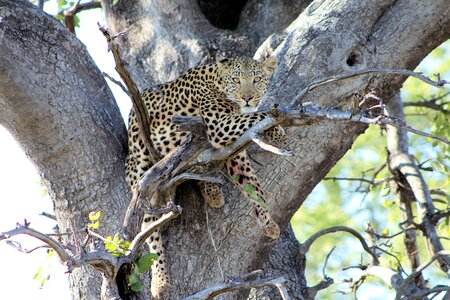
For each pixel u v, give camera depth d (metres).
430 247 14.70
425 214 14.78
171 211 8.98
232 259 11.12
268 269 13.01
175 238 11.16
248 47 14.28
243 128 10.62
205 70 12.39
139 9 14.78
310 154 11.30
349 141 11.52
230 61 12.48
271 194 11.25
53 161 11.30
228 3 16.23
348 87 11.52
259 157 11.31
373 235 15.14
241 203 11.25
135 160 11.59
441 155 17.52
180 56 14.09
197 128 9.84
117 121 12.11
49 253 9.80
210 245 11.12
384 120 8.46
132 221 9.69
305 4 14.75
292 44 11.91
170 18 14.54
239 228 11.19
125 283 9.41
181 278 10.97
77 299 11.21
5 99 10.91
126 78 9.34
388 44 11.92
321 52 11.66
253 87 12.34
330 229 13.83
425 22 12.06
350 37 11.77
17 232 8.07
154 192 9.89
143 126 10.21
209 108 12.15
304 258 13.53
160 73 14.09
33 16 11.54
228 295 11.20
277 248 13.27
